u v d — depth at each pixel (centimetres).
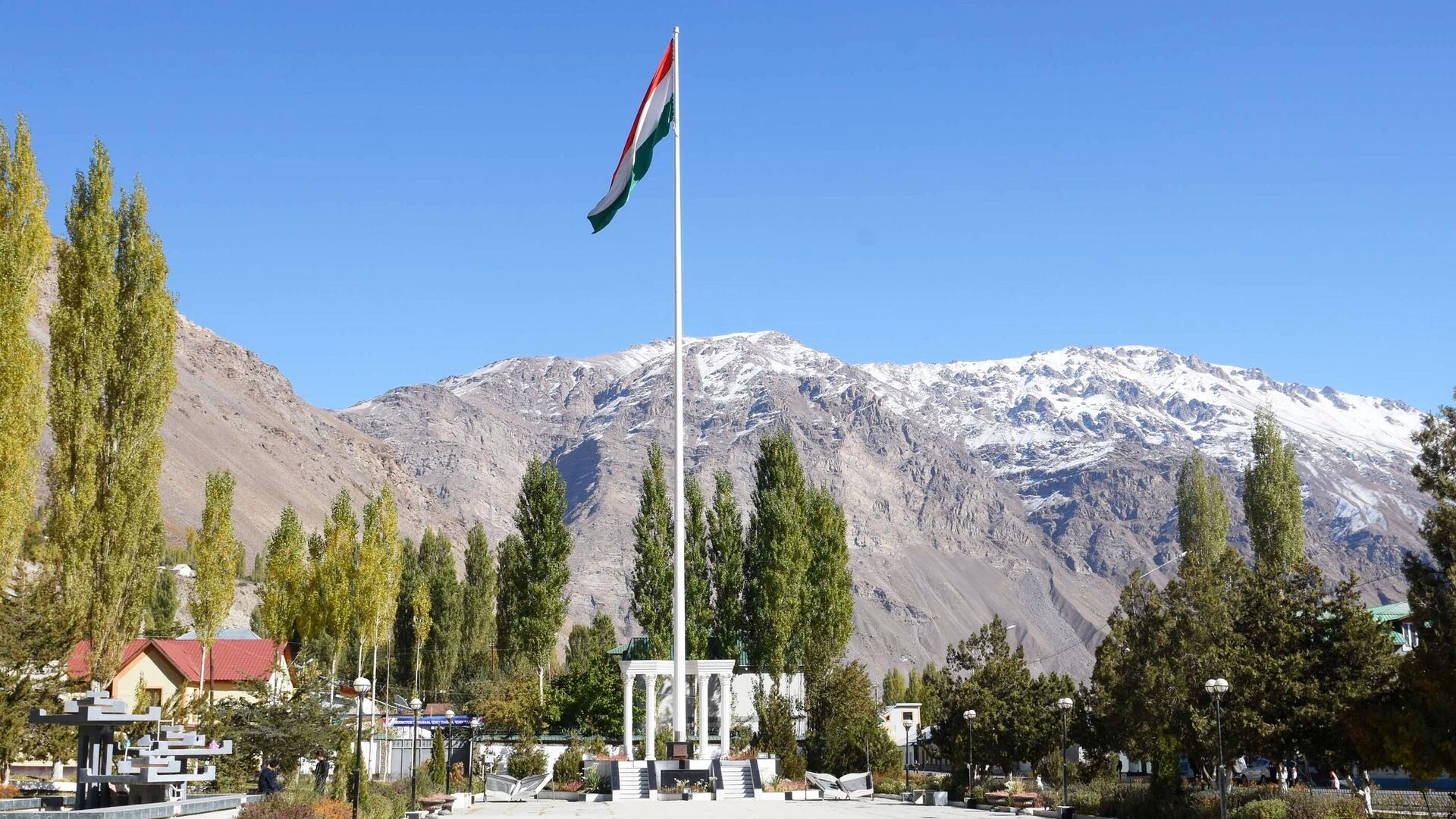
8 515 4400
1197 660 4750
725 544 9319
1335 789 5534
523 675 9231
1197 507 11462
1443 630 3519
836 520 9488
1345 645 4566
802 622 9175
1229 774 5206
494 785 7275
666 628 9044
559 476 9600
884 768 8225
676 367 7156
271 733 5350
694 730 9100
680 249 7206
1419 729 3447
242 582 18400
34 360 4522
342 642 8125
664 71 6869
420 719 9456
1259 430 9562
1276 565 4950
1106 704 5731
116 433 4966
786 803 6619
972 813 5716
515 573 9444
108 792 3891
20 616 4459
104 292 4978
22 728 4378
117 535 4900
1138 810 4841
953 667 7138
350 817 4362
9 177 4788
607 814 5509
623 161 6638
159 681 7106
